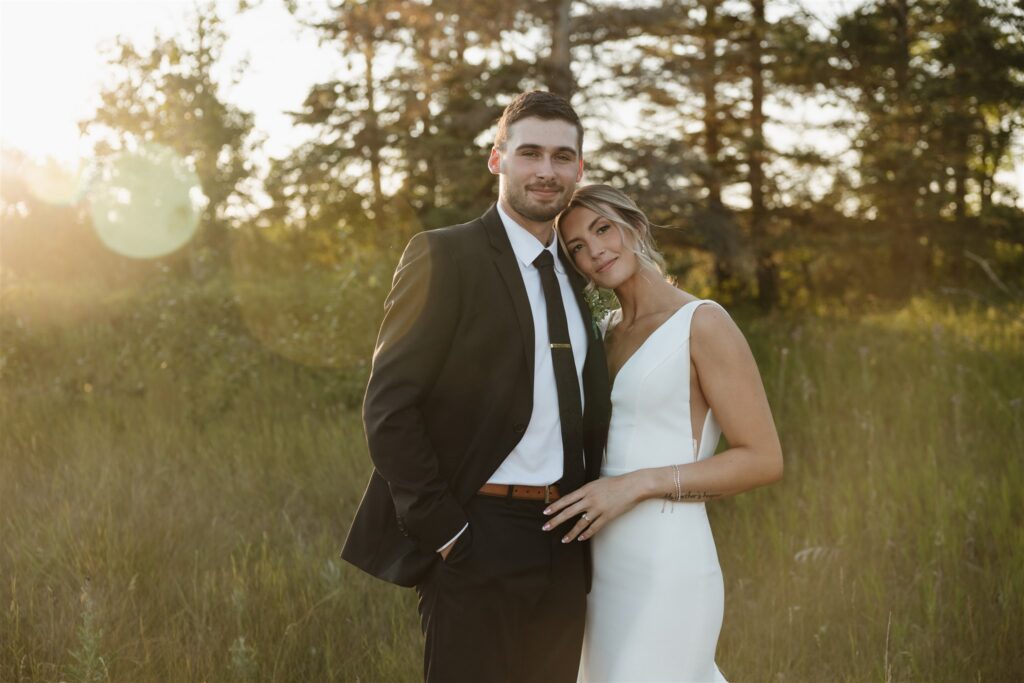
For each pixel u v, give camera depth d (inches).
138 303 382.0
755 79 616.4
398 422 87.9
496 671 91.4
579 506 93.0
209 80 502.9
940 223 601.3
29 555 149.3
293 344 297.4
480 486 91.5
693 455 101.6
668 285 105.9
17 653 121.5
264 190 592.4
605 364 102.5
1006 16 460.4
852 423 234.1
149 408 255.9
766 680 125.9
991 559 157.9
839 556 156.3
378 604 143.3
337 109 662.5
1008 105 547.5
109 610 133.0
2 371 299.6
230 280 378.3
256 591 142.6
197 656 123.4
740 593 150.1
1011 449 203.6
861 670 125.6
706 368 99.3
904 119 573.9
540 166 92.7
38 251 633.6
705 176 539.8
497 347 91.8
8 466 206.2
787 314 545.6
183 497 185.9
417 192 578.2
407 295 90.5
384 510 98.0
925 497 177.3
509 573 90.7
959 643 131.0
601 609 103.1
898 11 573.6
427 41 522.6
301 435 231.9
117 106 502.6
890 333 382.3
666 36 586.2
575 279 102.7
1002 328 349.7
